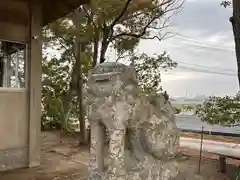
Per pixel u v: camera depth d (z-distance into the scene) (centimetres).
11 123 629
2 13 612
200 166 569
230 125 657
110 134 256
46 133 1216
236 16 361
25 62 657
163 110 289
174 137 283
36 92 667
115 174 249
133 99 261
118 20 929
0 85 616
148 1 913
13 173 585
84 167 636
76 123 1227
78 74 1012
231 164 646
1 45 617
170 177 271
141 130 270
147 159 263
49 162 692
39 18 670
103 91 259
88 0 683
